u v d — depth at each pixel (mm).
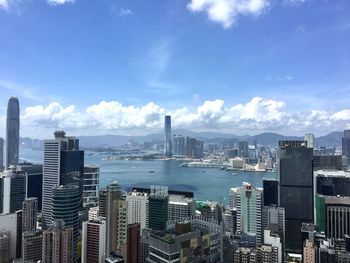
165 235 108125
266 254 140750
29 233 146500
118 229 146500
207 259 115500
